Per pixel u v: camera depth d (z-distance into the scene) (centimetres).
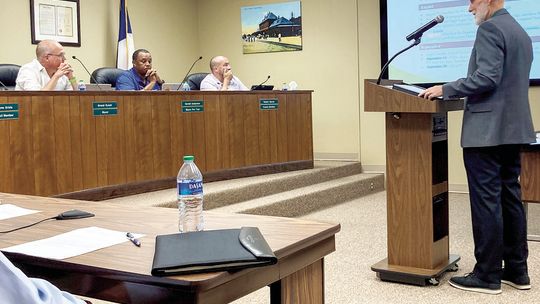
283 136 578
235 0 762
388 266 329
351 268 355
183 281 124
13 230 177
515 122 282
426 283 317
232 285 134
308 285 167
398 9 654
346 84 702
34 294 100
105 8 668
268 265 133
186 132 491
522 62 285
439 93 291
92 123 425
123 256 146
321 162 691
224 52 776
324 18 709
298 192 541
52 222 188
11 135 381
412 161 318
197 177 189
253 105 546
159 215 197
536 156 371
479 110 285
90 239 163
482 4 291
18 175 386
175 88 561
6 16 575
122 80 567
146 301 132
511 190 300
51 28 612
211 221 183
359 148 699
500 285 302
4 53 574
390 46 661
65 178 411
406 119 317
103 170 433
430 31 637
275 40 742
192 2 782
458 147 640
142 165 459
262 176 551
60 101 406
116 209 210
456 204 568
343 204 580
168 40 746
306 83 727
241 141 536
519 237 303
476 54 286
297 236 160
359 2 686
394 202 326
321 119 721
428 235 318
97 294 139
